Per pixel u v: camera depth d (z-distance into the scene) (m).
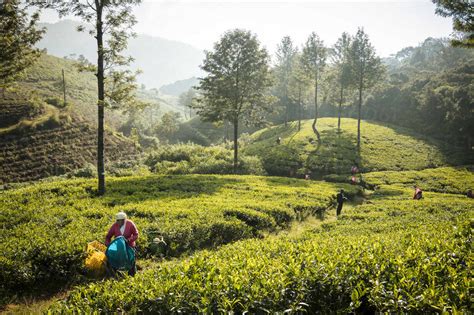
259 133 69.19
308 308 5.58
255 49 36.62
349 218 17.53
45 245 10.30
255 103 38.84
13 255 9.73
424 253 6.68
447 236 8.56
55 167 53.38
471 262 5.92
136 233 8.65
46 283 9.73
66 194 19.36
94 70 18.88
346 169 42.22
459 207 19.16
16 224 13.80
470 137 52.66
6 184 42.75
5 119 59.06
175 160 45.97
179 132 99.06
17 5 19.00
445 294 5.00
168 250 12.55
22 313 8.01
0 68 20.41
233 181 28.42
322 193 25.52
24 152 53.25
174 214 15.41
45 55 118.50
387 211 18.70
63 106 72.19
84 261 9.79
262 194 23.27
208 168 39.09
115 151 66.44
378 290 5.28
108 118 97.31
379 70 51.28
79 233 11.86
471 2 18.97
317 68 57.16
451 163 45.59
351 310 5.19
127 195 20.20
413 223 14.02
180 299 5.39
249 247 9.22
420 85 70.44
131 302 5.57
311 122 68.69
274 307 5.21
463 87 56.47
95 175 39.44
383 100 73.00
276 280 5.63
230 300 5.27
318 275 5.86
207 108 38.53
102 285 6.27
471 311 4.74
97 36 18.78
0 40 18.75
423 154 48.66
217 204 18.25
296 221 19.36
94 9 18.48
